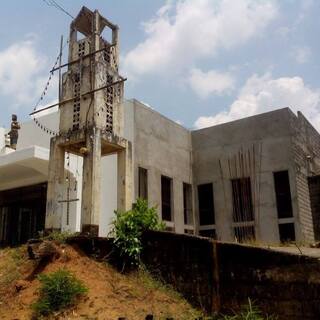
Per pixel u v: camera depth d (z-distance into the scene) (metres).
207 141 22.28
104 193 17.12
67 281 8.23
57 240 9.84
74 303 7.99
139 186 18.11
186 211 21.62
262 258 8.27
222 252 8.77
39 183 17.16
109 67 12.25
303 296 7.66
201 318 8.11
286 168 19.64
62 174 11.54
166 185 20.19
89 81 11.73
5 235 17.66
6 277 9.22
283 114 20.34
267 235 19.31
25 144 20.20
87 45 12.16
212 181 21.61
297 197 19.05
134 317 7.83
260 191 20.05
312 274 7.66
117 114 12.10
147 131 19.05
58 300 7.92
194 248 9.16
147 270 9.60
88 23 12.98
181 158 21.44
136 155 17.95
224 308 8.43
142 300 8.54
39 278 8.47
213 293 8.66
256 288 8.19
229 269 8.59
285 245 14.57
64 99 12.04
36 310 7.84
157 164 19.27
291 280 7.85
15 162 15.82
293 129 20.27
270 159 20.16
